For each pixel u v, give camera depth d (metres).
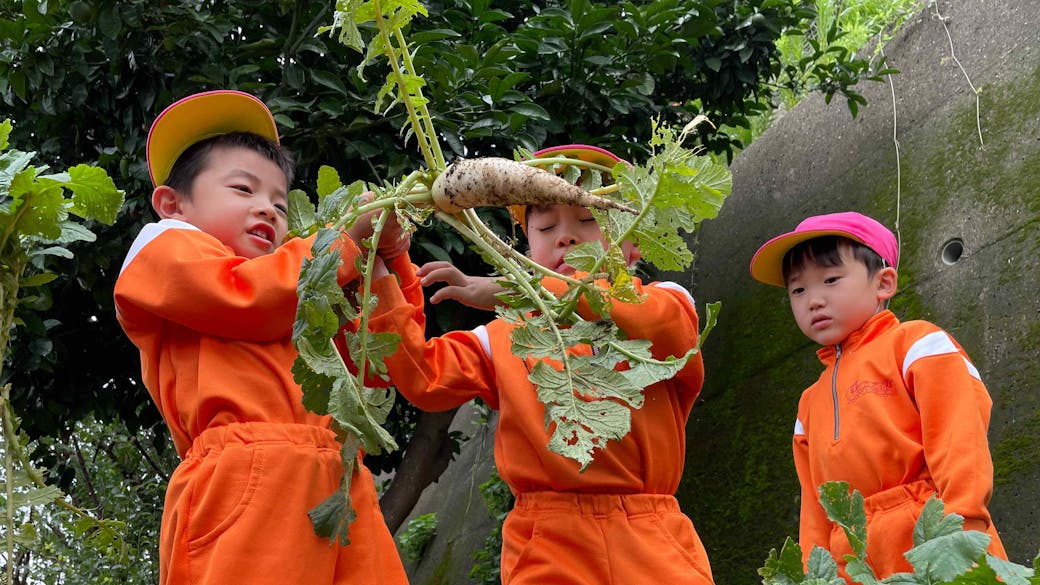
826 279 2.28
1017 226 2.86
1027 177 2.90
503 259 1.58
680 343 1.95
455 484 5.42
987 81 3.23
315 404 1.40
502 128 3.16
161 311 1.52
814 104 4.07
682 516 1.95
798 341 3.49
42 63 3.08
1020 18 3.20
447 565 4.95
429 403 1.90
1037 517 2.47
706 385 3.86
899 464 2.00
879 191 3.52
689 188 1.47
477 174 1.44
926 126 3.44
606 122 3.56
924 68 3.56
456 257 3.41
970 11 3.42
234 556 1.40
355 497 1.54
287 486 1.46
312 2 3.23
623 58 3.45
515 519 1.94
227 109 1.83
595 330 1.58
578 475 1.87
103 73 3.19
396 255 1.77
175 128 1.81
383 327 1.74
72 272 3.08
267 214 1.74
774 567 1.02
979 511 1.81
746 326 3.82
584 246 1.60
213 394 1.51
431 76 3.06
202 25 3.04
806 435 2.30
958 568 0.93
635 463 1.92
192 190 1.76
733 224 4.29
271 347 1.58
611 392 1.52
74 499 5.48
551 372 1.52
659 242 1.55
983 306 2.87
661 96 3.90
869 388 2.10
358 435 1.38
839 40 4.50
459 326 3.50
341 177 3.24
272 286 1.51
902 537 1.94
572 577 1.82
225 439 1.49
